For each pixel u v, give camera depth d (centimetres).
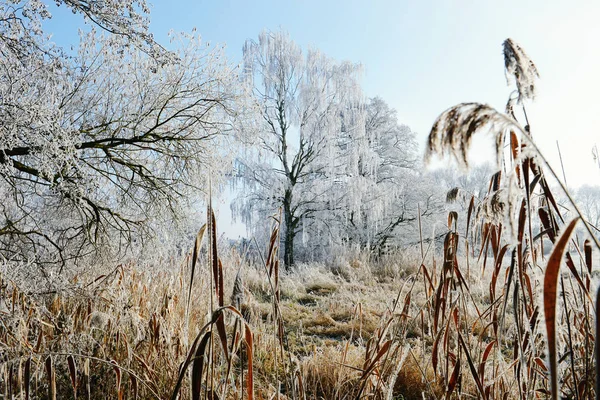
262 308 544
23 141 480
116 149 685
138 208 738
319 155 1702
